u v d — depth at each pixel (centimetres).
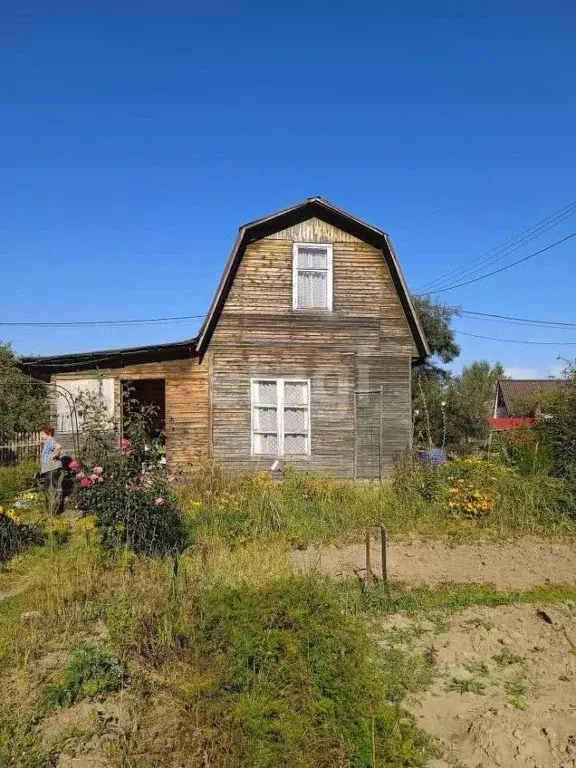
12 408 2525
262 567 799
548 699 578
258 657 529
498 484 1360
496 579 941
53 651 637
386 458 1742
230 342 1717
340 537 1174
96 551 899
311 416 1731
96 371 1625
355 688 511
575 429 1494
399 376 1764
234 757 456
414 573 959
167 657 587
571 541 1189
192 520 1132
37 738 489
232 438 1712
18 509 1354
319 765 452
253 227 1694
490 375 6284
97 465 991
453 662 650
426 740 513
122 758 458
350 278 1759
